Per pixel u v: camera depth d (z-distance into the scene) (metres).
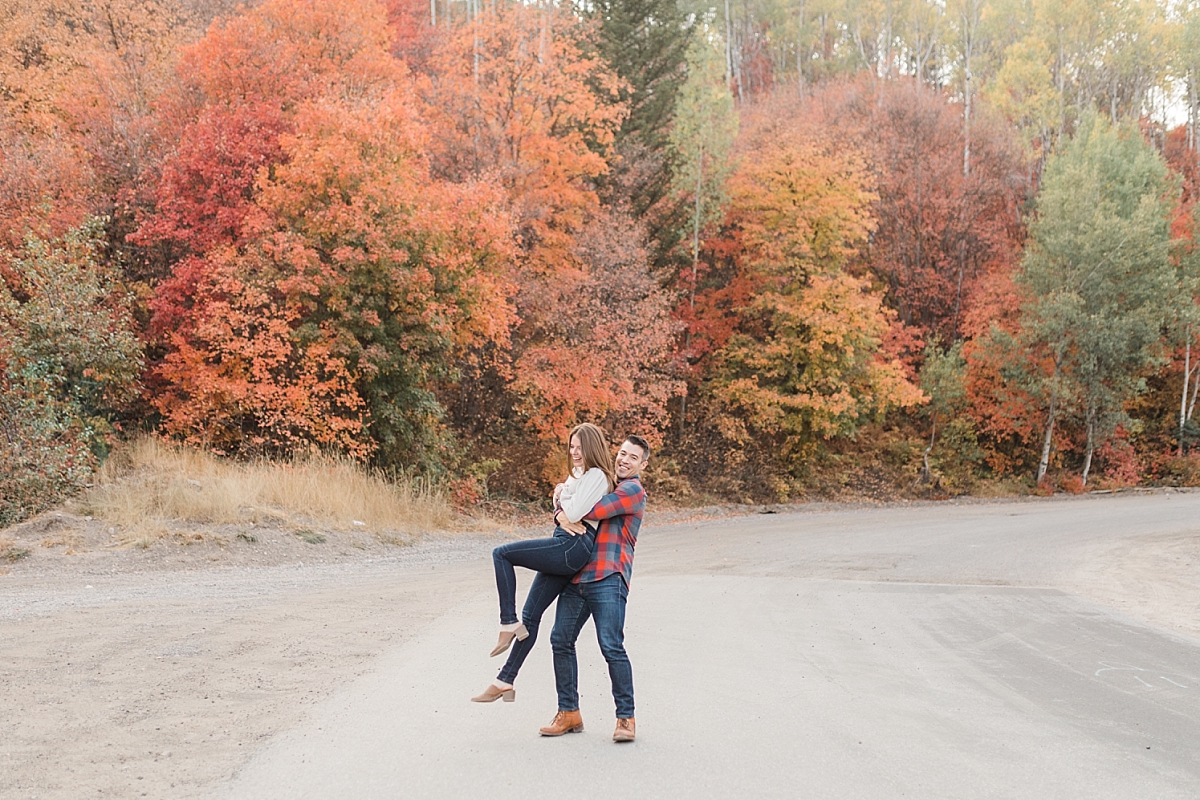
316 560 14.09
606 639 5.09
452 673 6.57
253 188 21.06
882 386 34.34
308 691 5.95
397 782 4.27
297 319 20.97
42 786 4.07
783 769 4.58
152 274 22.27
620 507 5.20
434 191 21.41
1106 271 39.03
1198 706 6.30
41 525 13.48
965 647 8.26
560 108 29.42
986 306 40.62
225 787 4.15
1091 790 4.40
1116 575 13.94
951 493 37.16
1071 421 41.12
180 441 20.08
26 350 16.84
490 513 23.20
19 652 6.80
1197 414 45.69
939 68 67.62
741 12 67.81
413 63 34.72
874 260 42.38
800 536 19.83
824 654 7.70
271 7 25.30
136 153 22.61
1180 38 58.78
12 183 20.80
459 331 23.00
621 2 36.91
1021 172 49.50
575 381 25.42
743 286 35.78
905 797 4.21
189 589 10.65
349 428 20.47
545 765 4.57
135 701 5.57
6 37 26.64
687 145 35.22
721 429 33.75
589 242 28.30
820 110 47.56
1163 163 45.22
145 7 28.42
